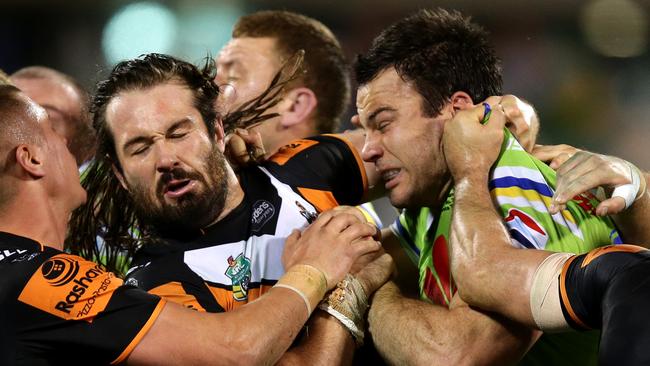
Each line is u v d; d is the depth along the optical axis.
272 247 10.34
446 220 10.64
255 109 12.15
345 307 9.77
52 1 33.38
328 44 15.83
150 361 8.77
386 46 10.82
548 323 8.55
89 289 8.83
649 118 32.69
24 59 33.50
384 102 10.65
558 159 10.72
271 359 8.97
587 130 33.00
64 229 9.95
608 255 8.22
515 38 33.25
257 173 11.18
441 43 10.80
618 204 9.24
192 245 10.28
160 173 9.84
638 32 32.69
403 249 11.67
